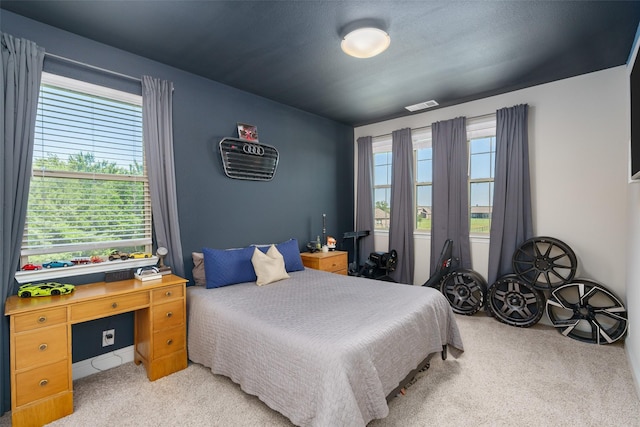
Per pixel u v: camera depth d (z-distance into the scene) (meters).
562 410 1.89
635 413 1.86
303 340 1.67
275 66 2.85
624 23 2.17
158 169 2.69
